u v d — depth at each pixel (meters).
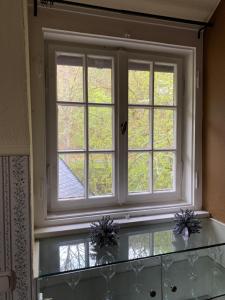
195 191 1.75
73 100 1.57
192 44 1.67
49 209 1.55
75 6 1.42
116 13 1.50
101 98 1.62
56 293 1.27
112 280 1.40
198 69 1.70
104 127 1.64
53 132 1.53
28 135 0.83
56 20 1.41
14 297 0.87
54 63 1.51
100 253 1.33
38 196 1.44
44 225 1.46
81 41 1.55
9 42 0.79
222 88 1.56
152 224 1.59
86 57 1.58
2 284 0.85
